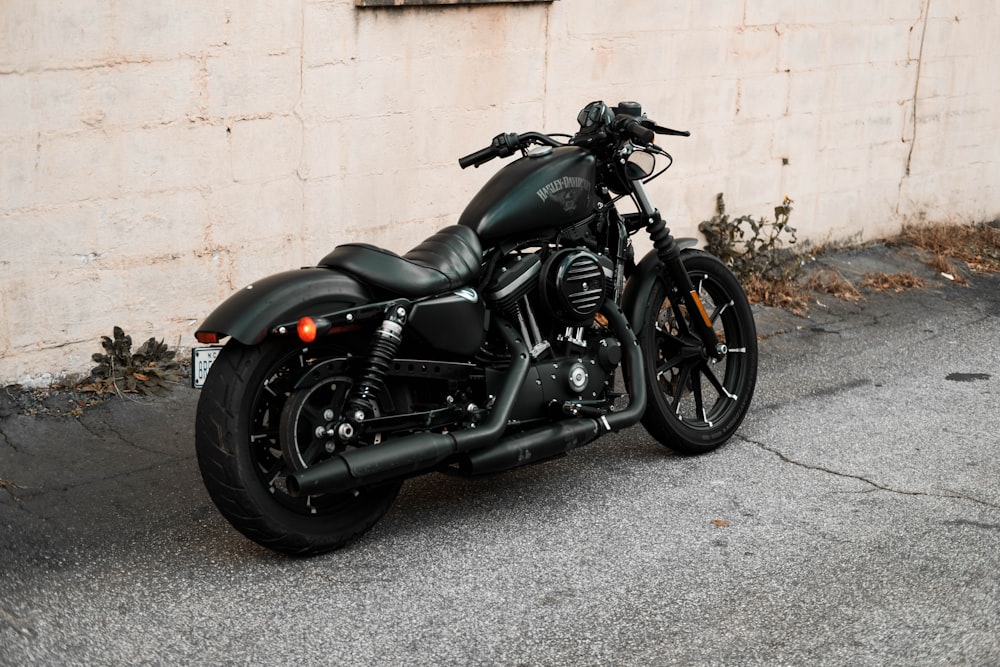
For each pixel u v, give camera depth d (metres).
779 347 6.38
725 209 7.30
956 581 3.73
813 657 3.29
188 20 4.97
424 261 3.88
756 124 7.31
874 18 7.82
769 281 7.14
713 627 3.44
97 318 4.99
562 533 4.03
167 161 5.04
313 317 3.59
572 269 4.12
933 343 6.54
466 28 5.86
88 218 4.88
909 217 8.55
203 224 5.20
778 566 3.82
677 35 6.75
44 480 4.27
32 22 4.59
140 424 4.78
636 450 4.83
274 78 5.27
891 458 4.80
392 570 3.74
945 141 8.64
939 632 3.43
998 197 9.19
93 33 4.74
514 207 4.07
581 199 4.25
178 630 3.34
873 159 8.14
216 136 5.16
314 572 3.71
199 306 5.28
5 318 4.75
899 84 8.15
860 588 3.68
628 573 3.75
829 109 7.73
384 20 5.55
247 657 3.22
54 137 4.73
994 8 8.64
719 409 4.87
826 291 7.36
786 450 4.87
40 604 3.44
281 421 3.60
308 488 3.52
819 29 7.49
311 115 5.43
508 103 6.12
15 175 4.67
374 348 3.69
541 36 6.16
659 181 6.92
